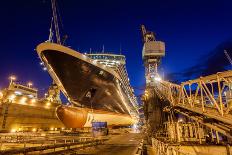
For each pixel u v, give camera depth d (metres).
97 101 41.19
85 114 38.44
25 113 37.81
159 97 31.83
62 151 16.38
